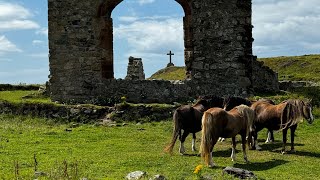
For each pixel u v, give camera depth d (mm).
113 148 17953
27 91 35875
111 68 27062
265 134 21750
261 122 17828
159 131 21797
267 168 14883
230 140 20078
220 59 26344
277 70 53969
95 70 26719
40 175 13039
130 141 19500
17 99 28375
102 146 18281
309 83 34781
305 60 55594
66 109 24391
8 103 25047
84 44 26719
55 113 24375
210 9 26391
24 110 24719
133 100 26328
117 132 21328
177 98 26281
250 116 15781
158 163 15258
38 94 29750
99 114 24219
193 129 17109
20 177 12633
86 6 26703
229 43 26297
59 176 12594
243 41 26344
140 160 15641
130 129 22125
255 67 28969
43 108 24578
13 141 18906
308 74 49344
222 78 26328
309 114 17094
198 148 18250
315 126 22812
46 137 19969
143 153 16984
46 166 14523
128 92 26406
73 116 24125
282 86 32688
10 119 24125
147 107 24172
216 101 18656
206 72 26469
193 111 17062
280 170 14586
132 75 41094
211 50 26438
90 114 24172
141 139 19969
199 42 26562
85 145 18438
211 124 14703
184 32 27047
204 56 26531
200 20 26531
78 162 15125
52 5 26750
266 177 13453
